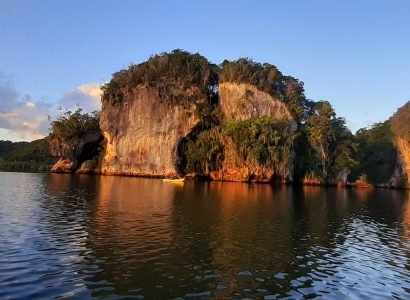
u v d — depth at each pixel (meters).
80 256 18.42
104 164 117.06
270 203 46.00
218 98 116.56
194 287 14.93
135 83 115.25
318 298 14.49
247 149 95.00
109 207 36.03
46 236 22.30
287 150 95.44
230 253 20.41
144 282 15.23
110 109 116.50
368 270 18.73
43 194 46.06
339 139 116.06
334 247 23.41
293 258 20.12
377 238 27.22
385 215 40.97
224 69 115.69
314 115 116.62
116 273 16.16
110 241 21.81
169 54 118.88
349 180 120.88
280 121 101.94
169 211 35.00
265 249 21.70
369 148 134.38
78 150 121.75
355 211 43.16
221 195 54.47
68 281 14.87
